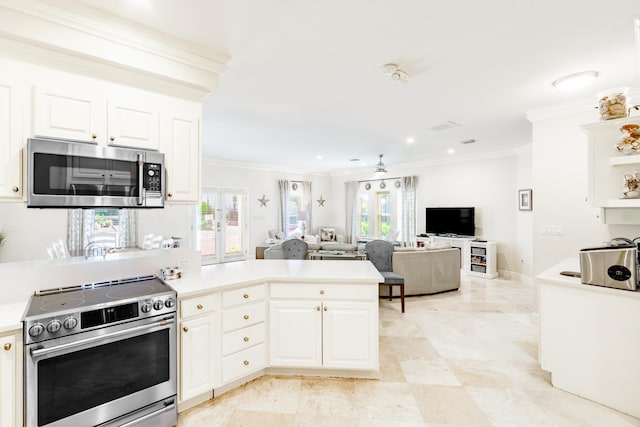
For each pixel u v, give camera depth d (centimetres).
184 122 250
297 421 211
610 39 221
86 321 177
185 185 250
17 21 180
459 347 324
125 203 216
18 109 187
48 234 520
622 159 233
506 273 644
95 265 233
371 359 260
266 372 273
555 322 249
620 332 219
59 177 193
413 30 213
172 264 270
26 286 206
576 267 289
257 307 259
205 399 233
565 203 355
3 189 183
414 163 806
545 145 368
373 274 275
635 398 212
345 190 977
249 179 849
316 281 262
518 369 279
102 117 214
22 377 163
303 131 488
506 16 196
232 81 297
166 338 207
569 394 240
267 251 606
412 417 214
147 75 228
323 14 196
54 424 167
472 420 211
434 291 521
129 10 193
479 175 688
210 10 193
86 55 200
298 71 276
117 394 187
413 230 807
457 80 292
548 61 255
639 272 216
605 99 243
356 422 209
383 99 343
